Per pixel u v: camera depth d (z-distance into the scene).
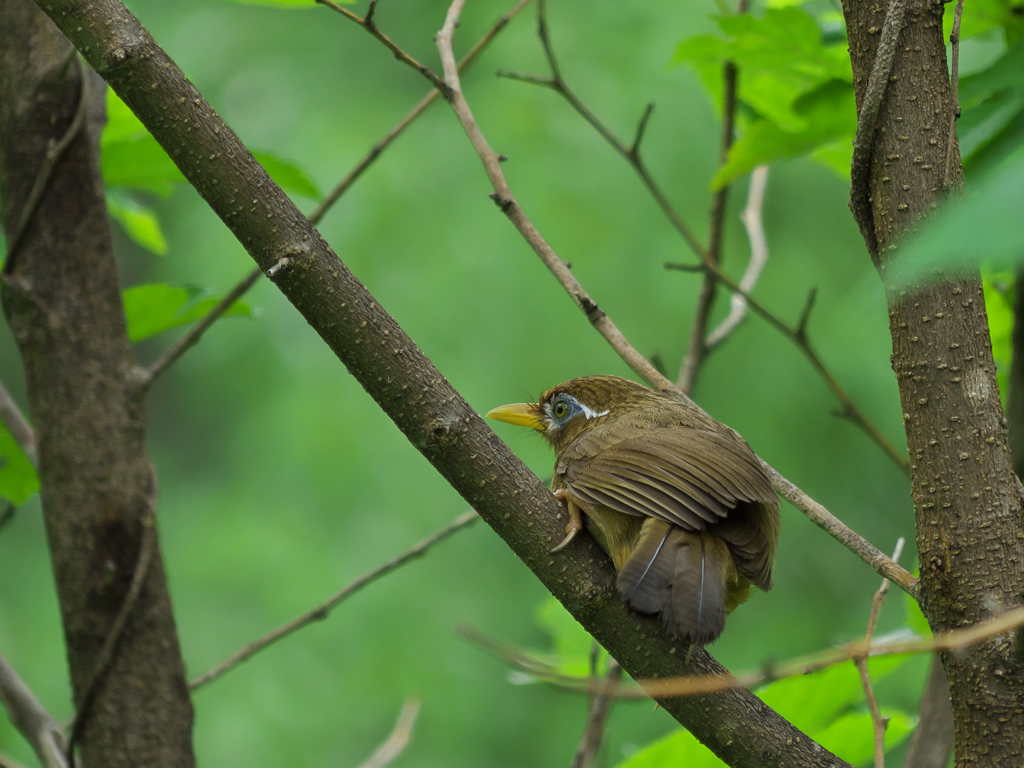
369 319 5.36
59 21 5.13
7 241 7.36
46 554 20.64
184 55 21.50
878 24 5.19
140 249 25.28
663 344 18.52
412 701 9.03
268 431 19.22
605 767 7.38
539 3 8.49
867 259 19.22
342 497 18.80
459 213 19.06
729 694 5.39
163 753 7.04
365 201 19.03
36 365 7.20
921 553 5.16
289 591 18.05
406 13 21.75
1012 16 7.31
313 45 21.45
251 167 5.26
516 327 18.39
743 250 19.06
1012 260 1.98
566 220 18.72
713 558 5.88
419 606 18.42
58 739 7.56
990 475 5.01
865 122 5.07
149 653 7.12
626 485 6.11
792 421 18.62
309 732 17.45
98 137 7.50
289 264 5.22
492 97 19.84
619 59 19.55
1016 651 4.85
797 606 19.67
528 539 5.64
